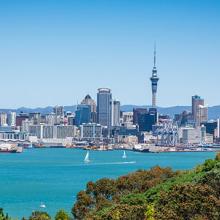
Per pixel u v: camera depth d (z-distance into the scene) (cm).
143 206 15012
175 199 14612
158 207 14875
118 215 14662
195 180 17738
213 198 14175
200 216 13775
